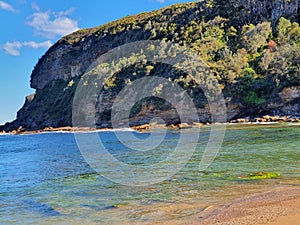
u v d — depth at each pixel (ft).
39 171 59.41
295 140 76.54
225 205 28.22
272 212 24.61
